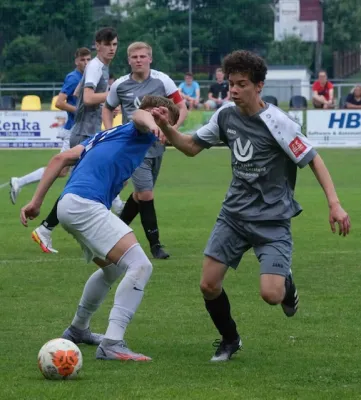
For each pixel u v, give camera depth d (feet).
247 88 35.04
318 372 34.17
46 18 226.99
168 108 36.68
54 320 43.47
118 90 62.80
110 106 63.67
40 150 162.61
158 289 50.44
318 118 163.12
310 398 30.50
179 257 60.44
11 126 166.09
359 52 255.91
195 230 72.84
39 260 59.67
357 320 43.37
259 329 41.65
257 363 35.70
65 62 223.10
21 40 222.89
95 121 68.18
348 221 34.65
